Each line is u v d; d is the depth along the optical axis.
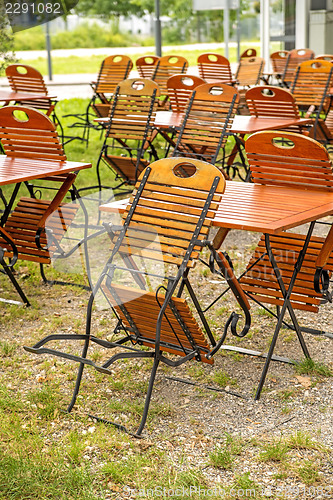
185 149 5.78
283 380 3.26
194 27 21.38
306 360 3.38
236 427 2.88
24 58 28.86
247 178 6.09
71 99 13.85
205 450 2.72
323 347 3.61
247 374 3.34
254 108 6.36
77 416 2.99
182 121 5.55
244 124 5.79
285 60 10.86
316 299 3.33
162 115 6.61
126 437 2.81
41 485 2.47
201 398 3.13
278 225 2.88
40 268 4.62
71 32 31.52
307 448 2.69
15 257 4.14
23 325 3.99
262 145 3.66
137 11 31.14
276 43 13.87
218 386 3.23
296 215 3.08
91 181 6.89
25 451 2.69
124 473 2.55
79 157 8.28
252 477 2.52
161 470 2.58
